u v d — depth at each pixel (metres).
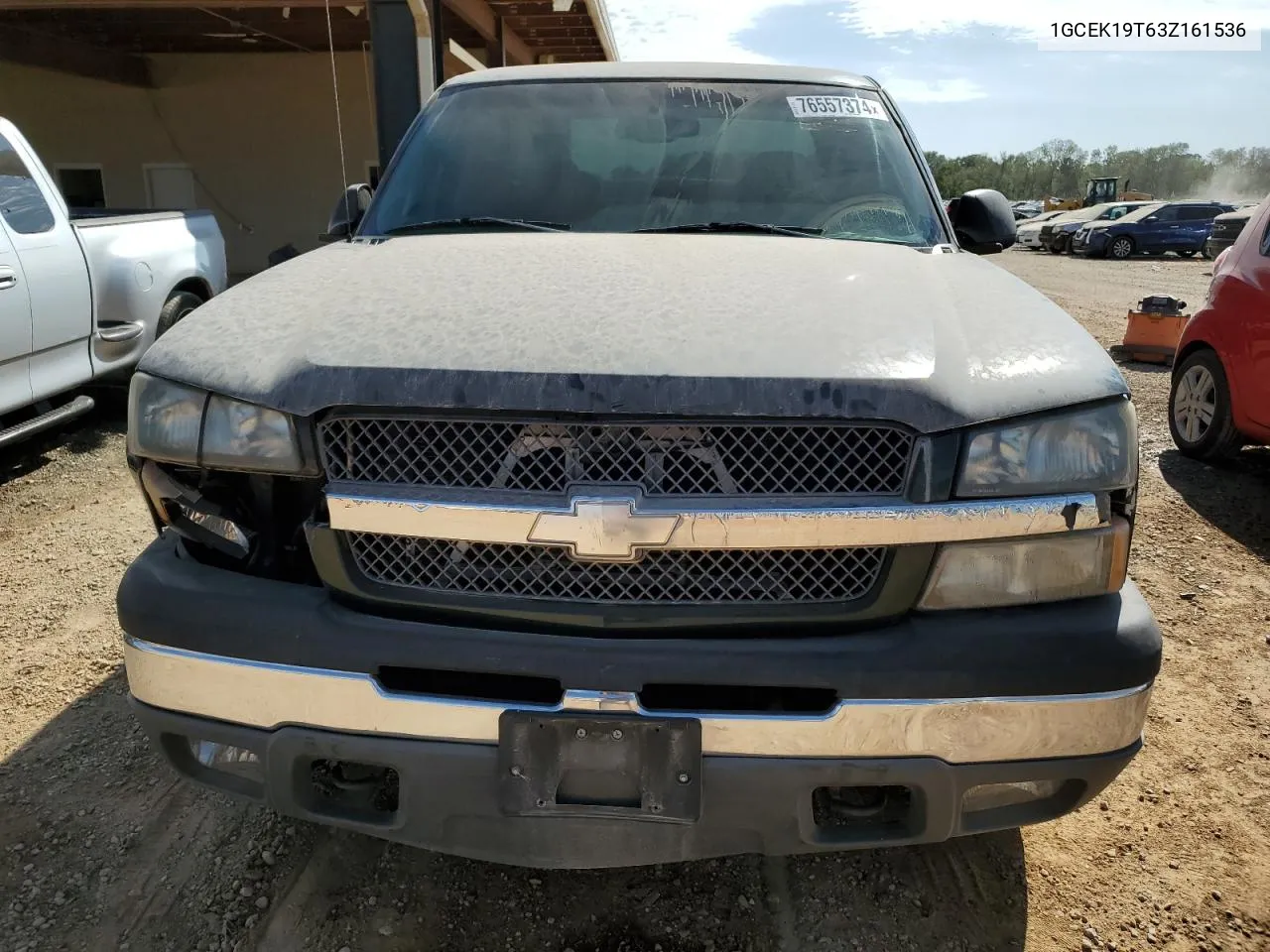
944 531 1.72
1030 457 1.74
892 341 1.84
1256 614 3.80
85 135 13.86
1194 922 2.24
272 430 1.80
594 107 3.18
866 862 2.42
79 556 4.14
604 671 1.71
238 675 1.82
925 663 1.71
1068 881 2.37
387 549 1.79
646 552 1.71
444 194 2.99
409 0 7.81
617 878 2.35
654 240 2.57
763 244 2.55
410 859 2.39
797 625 1.75
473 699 1.77
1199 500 5.07
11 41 11.23
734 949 2.14
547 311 1.92
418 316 1.94
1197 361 5.65
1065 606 1.81
